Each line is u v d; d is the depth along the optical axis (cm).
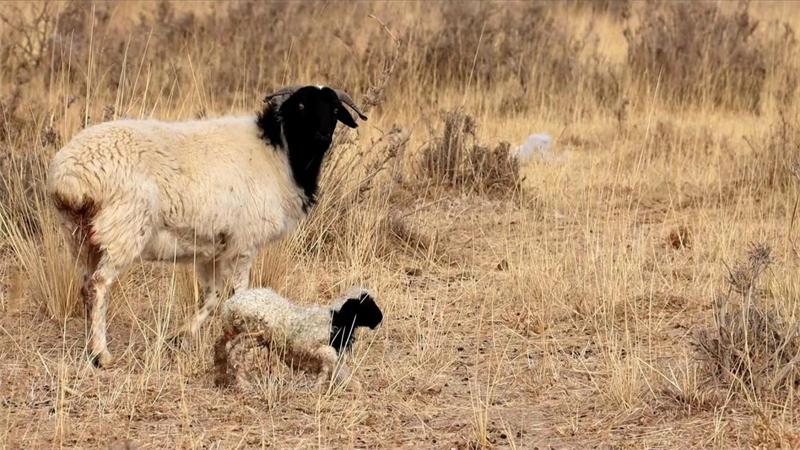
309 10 2619
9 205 1325
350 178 1434
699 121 2153
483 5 2633
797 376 957
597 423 892
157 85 2022
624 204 1656
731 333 959
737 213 1515
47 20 2214
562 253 1355
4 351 1041
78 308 1145
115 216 966
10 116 1630
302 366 947
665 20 2678
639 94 2325
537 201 1623
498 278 1321
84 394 933
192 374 986
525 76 2344
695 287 1258
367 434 868
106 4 2572
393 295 1222
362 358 1007
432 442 854
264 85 2169
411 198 1602
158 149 1000
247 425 880
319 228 1366
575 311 1175
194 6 2845
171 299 1071
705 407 909
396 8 2792
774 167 1711
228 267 1064
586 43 2658
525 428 886
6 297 1177
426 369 1022
